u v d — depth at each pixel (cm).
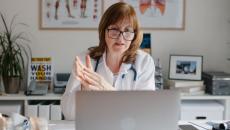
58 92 309
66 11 329
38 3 326
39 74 325
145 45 329
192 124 191
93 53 194
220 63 348
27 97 293
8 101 306
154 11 336
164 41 340
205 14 342
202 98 307
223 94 310
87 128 125
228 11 344
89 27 332
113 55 190
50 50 332
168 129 127
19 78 309
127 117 125
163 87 335
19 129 159
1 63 304
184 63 328
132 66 192
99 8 330
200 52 346
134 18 180
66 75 322
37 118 169
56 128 178
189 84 316
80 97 124
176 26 340
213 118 304
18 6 325
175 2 337
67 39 332
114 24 177
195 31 343
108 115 124
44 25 329
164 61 342
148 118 126
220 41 346
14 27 326
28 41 329
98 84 160
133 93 124
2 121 158
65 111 177
